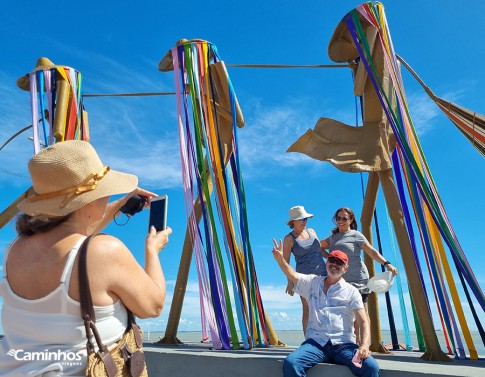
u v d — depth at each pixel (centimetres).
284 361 368
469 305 473
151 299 141
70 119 672
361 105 595
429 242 506
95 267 131
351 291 389
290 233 543
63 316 129
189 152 595
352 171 525
